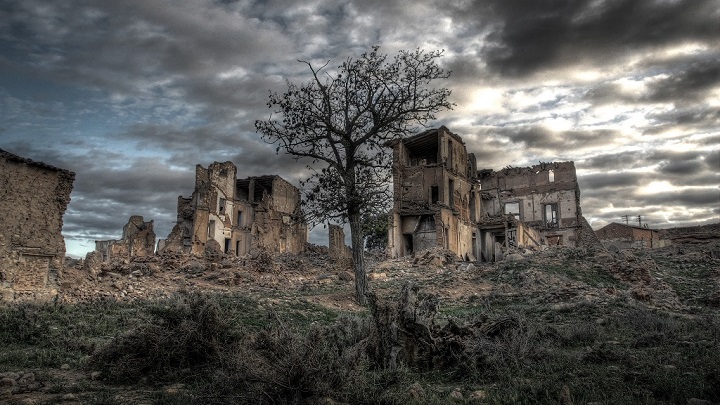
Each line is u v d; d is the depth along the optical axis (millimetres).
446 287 26375
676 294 25188
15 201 18375
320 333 7594
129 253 50219
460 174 53531
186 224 60250
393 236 45938
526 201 67062
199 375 8531
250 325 14062
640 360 9047
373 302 10391
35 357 10398
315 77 25000
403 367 8797
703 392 6684
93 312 16141
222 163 65812
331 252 61188
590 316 16531
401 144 51594
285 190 74062
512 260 33031
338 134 24547
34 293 18250
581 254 31703
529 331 10328
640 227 66688
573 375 8117
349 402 6973
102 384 8414
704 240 60094
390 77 24906
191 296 10320
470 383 8250
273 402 6492
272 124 24922
